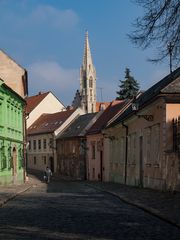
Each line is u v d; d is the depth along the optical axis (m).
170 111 27.70
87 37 150.50
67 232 13.72
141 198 24.75
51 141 83.81
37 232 13.73
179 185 25.08
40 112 98.69
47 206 22.06
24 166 52.56
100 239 12.47
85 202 24.34
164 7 12.27
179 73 28.36
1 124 41.00
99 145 59.38
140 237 12.74
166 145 27.80
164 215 16.94
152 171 31.50
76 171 70.81
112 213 18.81
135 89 90.25
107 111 64.19
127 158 41.41
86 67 149.12
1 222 16.06
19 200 25.97
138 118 36.44
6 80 52.62
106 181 53.53
